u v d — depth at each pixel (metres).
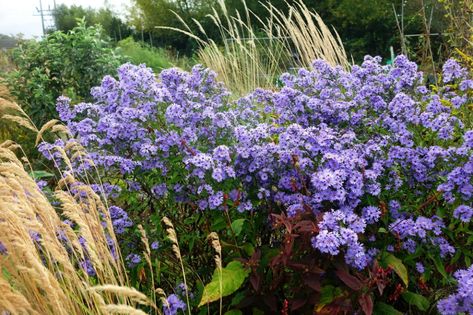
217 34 23.56
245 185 3.27
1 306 2.34
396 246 2.99
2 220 2.95
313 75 4.28
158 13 26.02
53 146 3.61
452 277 3.13
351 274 2.84
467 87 3.83
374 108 3.76
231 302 3.13
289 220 2.78
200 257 3.53
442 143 3.54
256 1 21.44
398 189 3.24
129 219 3.42
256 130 3.27
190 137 3.49
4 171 3.07
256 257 2.90
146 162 3.44
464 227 3.13
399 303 3.22
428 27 7.38
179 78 4.14
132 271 3.32
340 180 2.82
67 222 3.48
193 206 3.39
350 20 19.84
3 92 6.79
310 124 3.75
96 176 3.74
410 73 3.88
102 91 3.99
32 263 2.37
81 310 2.93
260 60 8.20
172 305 2.91
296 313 2.96
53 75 7.10
